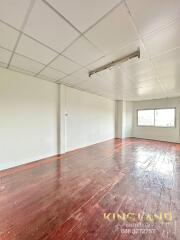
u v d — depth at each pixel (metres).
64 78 3.84
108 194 2.15
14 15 1.51
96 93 5.94
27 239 1.35
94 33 1.84
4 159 3.12
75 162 3.67
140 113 8.00
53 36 1.91
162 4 1.36
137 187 2.37
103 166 3.38
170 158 4.04
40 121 3.89
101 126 6.63
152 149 5.18
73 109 4.96
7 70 3.13
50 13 1.49
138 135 8.00
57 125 4.42
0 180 2.60
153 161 3.77
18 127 3.37
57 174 2.90
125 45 2.13
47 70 3.23
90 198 2.04
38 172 2.99
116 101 7.90
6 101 3.13
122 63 2.77
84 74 3.49
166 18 1.55
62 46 2.17
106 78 3.80
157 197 2.07
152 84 4.42
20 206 1.85
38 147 3.85
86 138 5.66
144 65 2.88
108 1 1.33
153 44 2.09
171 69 3.11
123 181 2.59
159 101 7.18
